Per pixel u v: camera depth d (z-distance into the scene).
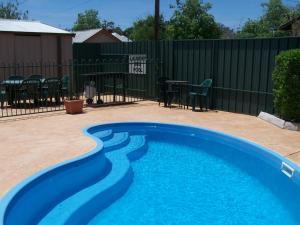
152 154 8.91
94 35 34.84
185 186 6.95
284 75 9.59
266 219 5.64
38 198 5.77
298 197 6.40
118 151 8.63
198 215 5.79
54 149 7.66
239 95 12.14
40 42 15.92
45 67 15.31
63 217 5.38
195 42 13.30
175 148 9.40
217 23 39.91
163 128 10.62
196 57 13.35
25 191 5.43
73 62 15.57
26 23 17.28
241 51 11.90
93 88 13.80
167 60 14.44
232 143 9.04
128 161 7.84
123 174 7.03
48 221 5.26
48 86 13.34
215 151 9.17
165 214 5.83
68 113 11.99
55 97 13.77
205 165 8.13
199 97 13.27
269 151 7.68
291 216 5.75
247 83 11.84
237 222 5.55
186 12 39.19
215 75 12.80
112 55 16.92
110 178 6.79
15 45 15.25
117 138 9.49
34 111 12.23
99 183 6.59
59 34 16.16
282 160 7.16
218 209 6.00
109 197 6.42
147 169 7.88
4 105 13.41
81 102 12.12
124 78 14.52
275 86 10.30
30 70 15.86
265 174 7.66
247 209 5.98
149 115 11.84
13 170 6.36
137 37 44.97
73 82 15.77
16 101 12.78
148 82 15.20
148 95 15.29
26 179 5.66
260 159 8.00
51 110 12.35
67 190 6.41
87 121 10.72
